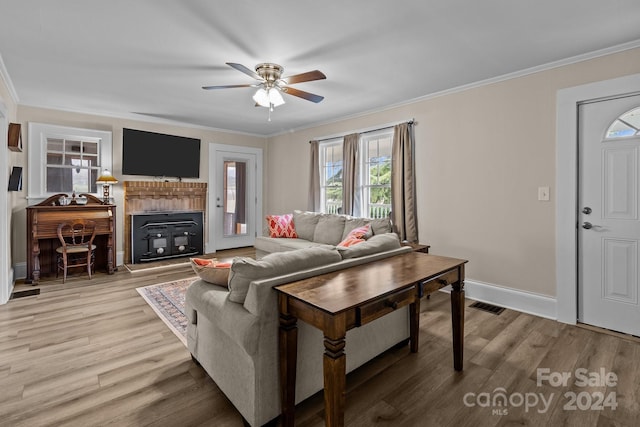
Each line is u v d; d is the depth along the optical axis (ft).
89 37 7.99
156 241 16.96
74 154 15.08
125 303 10.76
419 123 12.87
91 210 14.05
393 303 5.04
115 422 5.31
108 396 5.98
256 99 9.46
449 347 7.90
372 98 12.91
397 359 7.35
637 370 6.85
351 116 15.62
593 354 7.53
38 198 14.11
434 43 8.29
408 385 6.37
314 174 17.51
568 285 9.30
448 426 5.26
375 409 5.67
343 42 8.24
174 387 6.26
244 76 10.59
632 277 8.50
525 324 9.26
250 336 4.78
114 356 7.39
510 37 7.99
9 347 7.73
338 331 4.20
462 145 11.58
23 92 12.32
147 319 9.48
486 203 11.02
